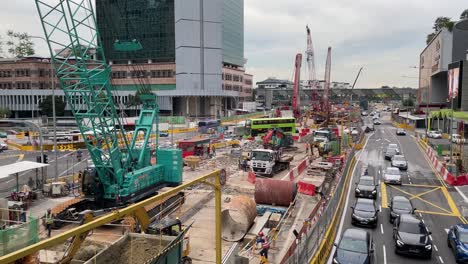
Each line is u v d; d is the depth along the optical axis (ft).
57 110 373.61
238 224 75.87
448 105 297.12
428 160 186.39
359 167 166.61
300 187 115.85
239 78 563.07
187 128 301.63
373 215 88.53
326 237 73.00
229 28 546.26
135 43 125.39
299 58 321.93
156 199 27.07
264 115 436.35
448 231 84.84
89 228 21.97
